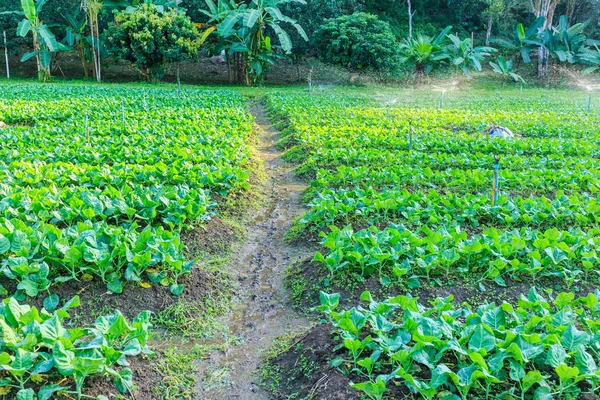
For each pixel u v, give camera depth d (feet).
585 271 23.91
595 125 65.77
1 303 19.12
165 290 22.29
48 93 82.23
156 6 104.27
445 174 38.47
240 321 22.25
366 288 22.79
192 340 20.66
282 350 19.61
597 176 38.47
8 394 15.10
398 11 157.38
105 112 62.34
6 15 108.27
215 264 26.73
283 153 50.65
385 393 15.24
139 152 40.88
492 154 48.62
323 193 31.96
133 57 105.40
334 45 113.60
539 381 14.76
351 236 24.72
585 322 19.03
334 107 75.15
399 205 30.78
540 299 19.29
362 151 44.70
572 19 171.42
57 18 114.73
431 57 118.21
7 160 38.06
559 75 135.85
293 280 24.81
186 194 29.71
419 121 63.98
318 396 15.90
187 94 85.97
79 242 22.09
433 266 22.95
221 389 18.06
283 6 116.78
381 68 117.19
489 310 17.63
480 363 14.75
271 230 32.04
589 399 14.93
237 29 110.52
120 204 27.91
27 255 21.56
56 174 33.30
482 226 30.09
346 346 16.62
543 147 49.85
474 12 168.35
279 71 132.46
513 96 109.60
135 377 17.24
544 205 30.60
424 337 15.96
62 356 14.96
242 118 61.57
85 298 21.18
